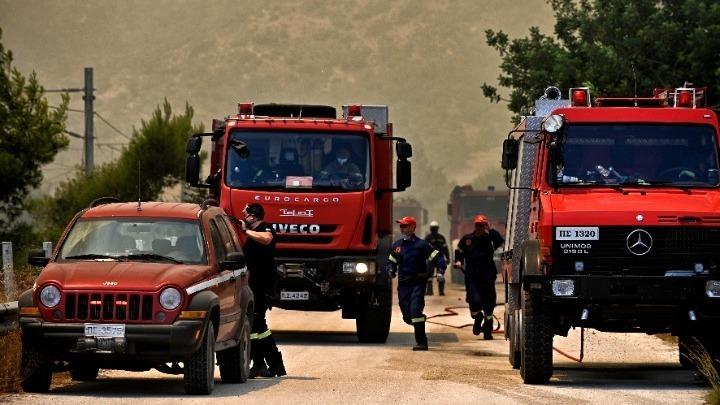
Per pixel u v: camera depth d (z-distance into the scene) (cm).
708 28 7275
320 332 5516
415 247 4538
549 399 2933
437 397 2955
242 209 4700
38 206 9056
